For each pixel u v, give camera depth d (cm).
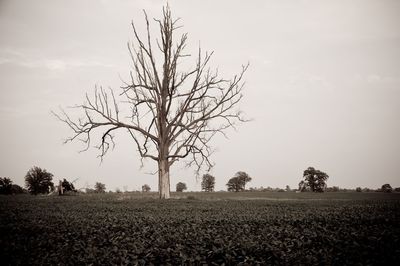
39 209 2505
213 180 7850
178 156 4088
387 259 1044
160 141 4094
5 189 5672
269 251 1145
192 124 4162
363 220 1772
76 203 3159
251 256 1088
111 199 3888
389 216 1938
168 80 4091
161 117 4075
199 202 3412
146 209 2534
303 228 1574
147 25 4122
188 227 1585
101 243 1288
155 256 1123
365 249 1140
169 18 4119
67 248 1227
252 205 2978
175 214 2155
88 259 1081
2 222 1791
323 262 1021
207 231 1453
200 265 1036
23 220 1870
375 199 4141
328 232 1433
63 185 5472
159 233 1430
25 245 1274
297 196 5378
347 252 1111
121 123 4150
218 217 1975
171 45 4097
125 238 1338
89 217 2000
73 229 1571
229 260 1064
